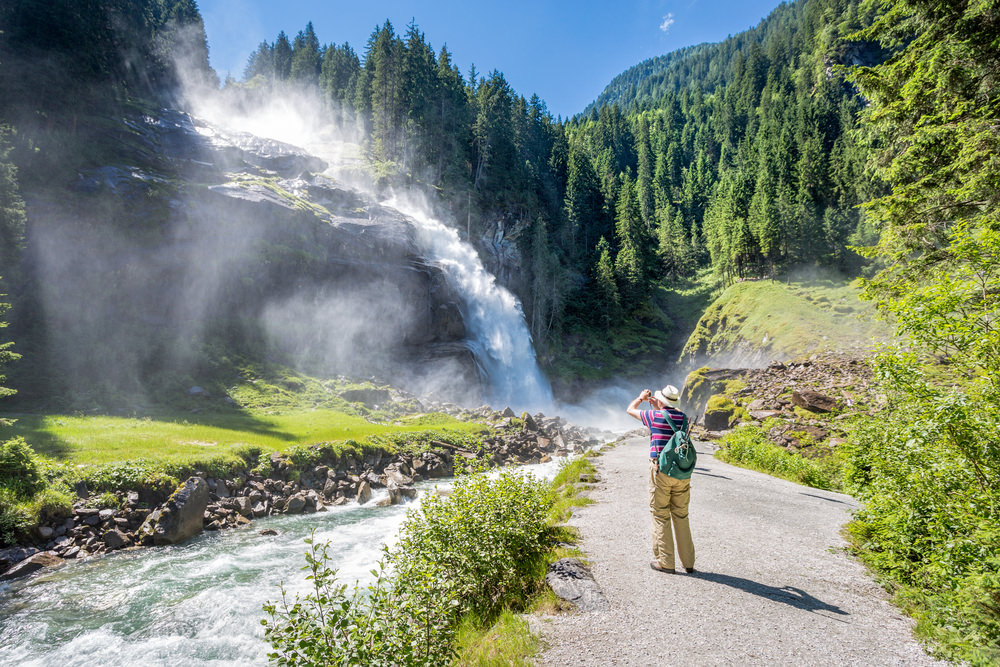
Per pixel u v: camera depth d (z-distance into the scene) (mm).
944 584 4488
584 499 9758
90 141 46031
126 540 12266
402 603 4164
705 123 181250
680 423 5617
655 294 102812
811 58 130250
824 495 11250
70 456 14797
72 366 28031
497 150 96062
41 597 9125
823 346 51188
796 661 3621
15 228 28156
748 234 86375
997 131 9547
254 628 7723
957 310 4797
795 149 105438
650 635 4043
